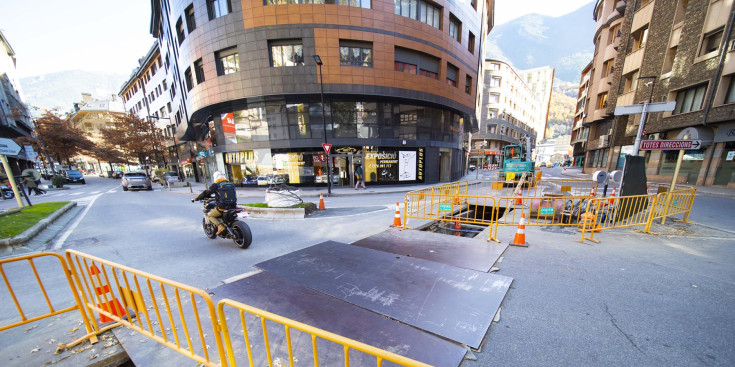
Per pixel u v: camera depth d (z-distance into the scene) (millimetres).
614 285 3459
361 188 16141
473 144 47250
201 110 17656
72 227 7301
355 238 5883
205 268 4340
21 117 27219
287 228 6953
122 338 2582
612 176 6363
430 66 17672
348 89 15148
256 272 4094
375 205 10406
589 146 26984
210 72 15836
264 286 3564
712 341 2395
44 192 17453
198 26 15781
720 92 11492
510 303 3078
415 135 18000
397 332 2566
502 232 6008
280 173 16859
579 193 9383
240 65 15047
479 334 2504
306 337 2541
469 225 7492
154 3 21797
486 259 4379
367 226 6957
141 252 5164
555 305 3021
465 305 3004
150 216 8836
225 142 17797
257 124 16547
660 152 15688
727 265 4012
